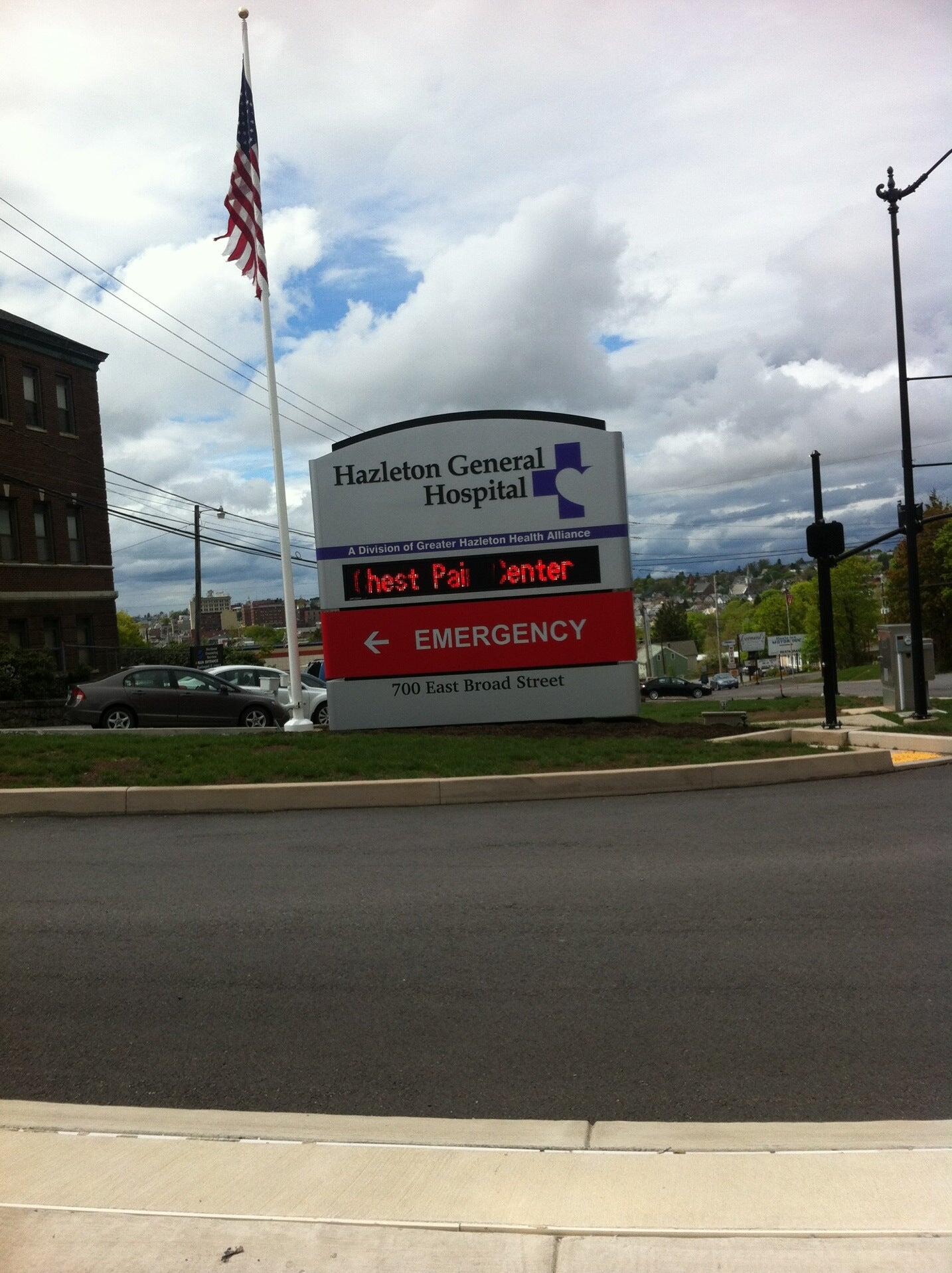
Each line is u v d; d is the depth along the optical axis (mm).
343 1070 4871
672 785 11891
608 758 12828
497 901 7461
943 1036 5023
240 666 24109
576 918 7012
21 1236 3389
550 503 16203
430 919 7082
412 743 14133
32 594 34625
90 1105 4535
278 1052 5082
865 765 12680
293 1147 4035
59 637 36094
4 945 6684
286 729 17547
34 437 35312
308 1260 3234
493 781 11516
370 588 16391
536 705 16297
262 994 5805
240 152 18203
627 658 16203
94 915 7320
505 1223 3416
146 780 11727
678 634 142500
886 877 7758
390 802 11336
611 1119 4332
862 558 108625
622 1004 5547
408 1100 4555
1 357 34156
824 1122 4215
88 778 11828
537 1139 4113
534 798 11586
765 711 24109
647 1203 3537
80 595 36750
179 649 45594
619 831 9695
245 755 13148
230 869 8578
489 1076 4766
